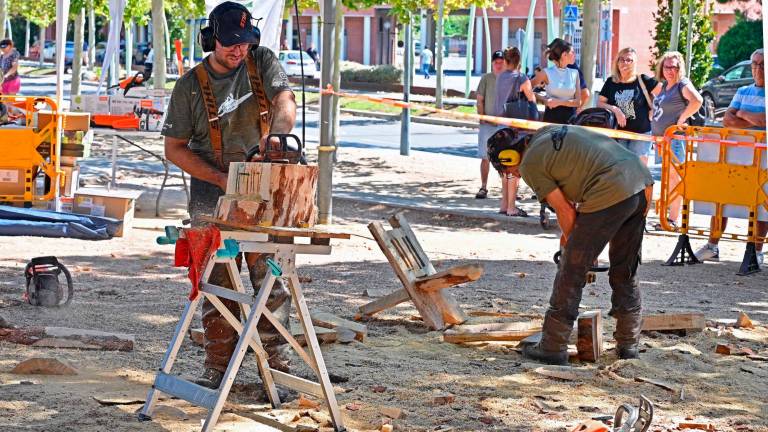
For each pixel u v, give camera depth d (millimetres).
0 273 18688
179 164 11516
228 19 11172
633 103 27078
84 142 25672
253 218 9969
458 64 133375
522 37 90312
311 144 46375
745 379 13398
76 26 57406
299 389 10797
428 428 10734
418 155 43000
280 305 11383
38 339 13367
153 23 47219
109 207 24391
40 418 10359
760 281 21344
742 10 90938
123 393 11375
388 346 14602
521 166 13484
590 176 13227
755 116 24766
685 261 23469
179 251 10305
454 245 24953
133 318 15492
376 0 56688
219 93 11453
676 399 12398
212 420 9906
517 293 18953
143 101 28359
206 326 11617
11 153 24500
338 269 20812
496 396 12141
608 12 80062
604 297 18703
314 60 115500
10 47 43438
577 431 10180
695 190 23078
